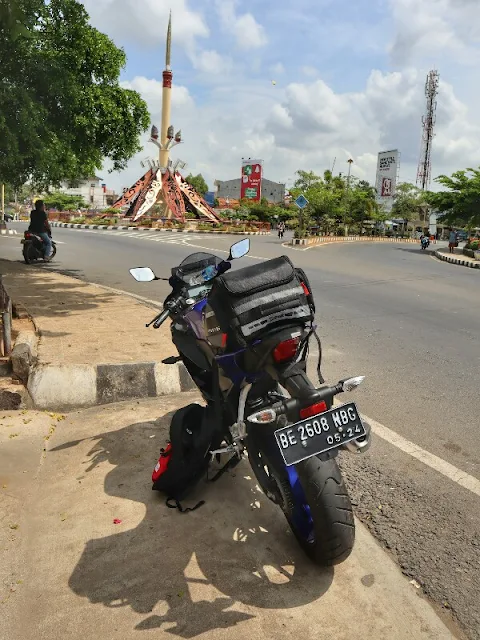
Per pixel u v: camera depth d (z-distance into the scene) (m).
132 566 2.61
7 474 3.39
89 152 10.98
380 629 2.28
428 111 67.25
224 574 2.57
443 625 2.33
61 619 2.28
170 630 2.23
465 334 7.59
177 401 4.68
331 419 2.36
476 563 2.73
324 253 21.91
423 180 68.19
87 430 4.07
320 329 7.62
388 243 38.19
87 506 3.09
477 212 28.39
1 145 8.69
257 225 50.91
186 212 49.00
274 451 2.63
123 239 24.28
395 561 2.74
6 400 4.31
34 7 8.95
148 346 5.57
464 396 5.04
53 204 74.75
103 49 10.41
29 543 2.76
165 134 45.47
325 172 47.16
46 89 9.31
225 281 2.57
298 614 2.34
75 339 5.78
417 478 3.55
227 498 3.23
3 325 4.56
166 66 44.56
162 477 3.13
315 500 2.42
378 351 6.52
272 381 2.66
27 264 13.80
